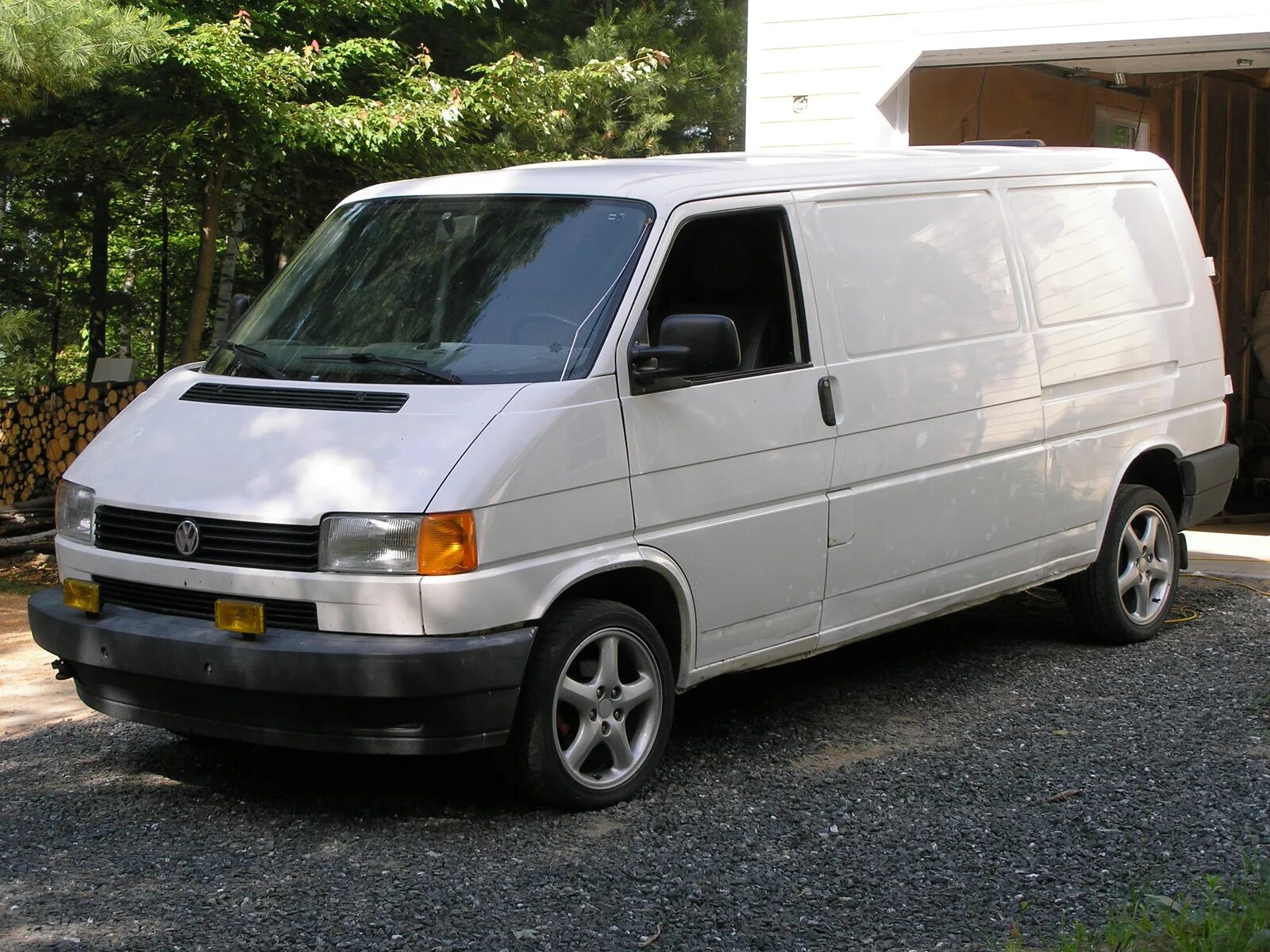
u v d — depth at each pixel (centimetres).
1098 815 469
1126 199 712
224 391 512
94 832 465
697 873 425
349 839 458
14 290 1647
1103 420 677
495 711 446
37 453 1343
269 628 452
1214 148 1480
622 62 1434
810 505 542
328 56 1354
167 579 470
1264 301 1441
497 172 582
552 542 459
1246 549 980
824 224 559
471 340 496
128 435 513
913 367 580
